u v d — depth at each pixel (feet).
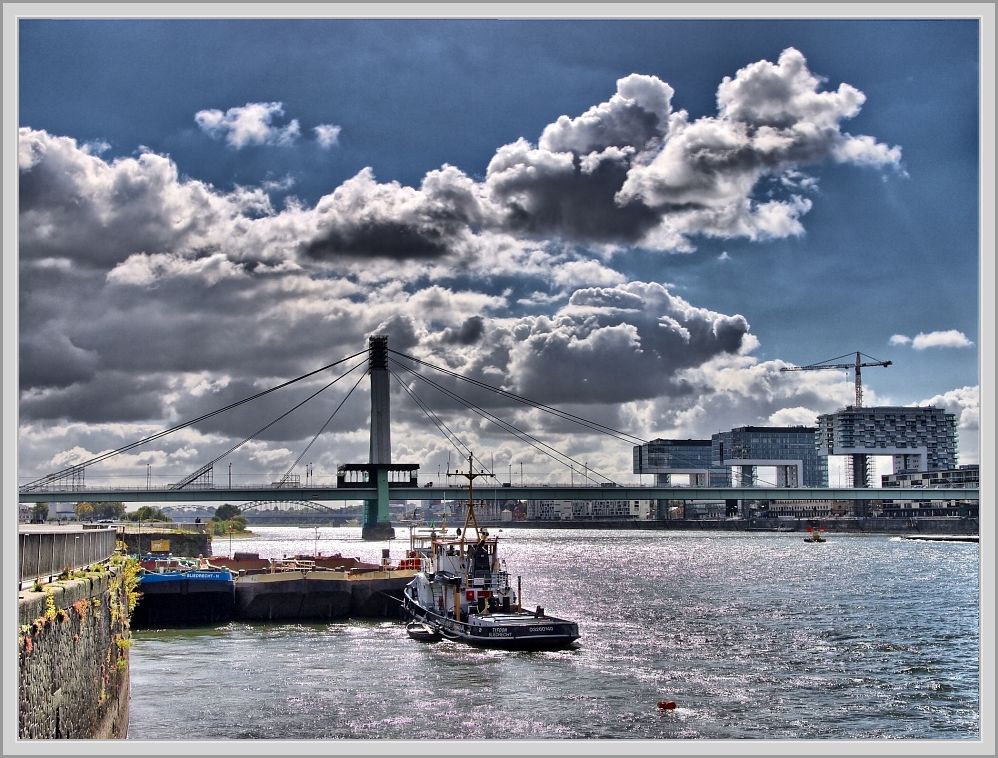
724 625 305.12
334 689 197.36
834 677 213.25
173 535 471.21
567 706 183.42
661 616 332.39
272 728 165.99
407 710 179.42
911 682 208.64
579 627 298.35
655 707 183.62
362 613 319.88
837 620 320.50
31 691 89.81
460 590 274.57
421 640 265.13
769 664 229.04
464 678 208.74
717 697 192.34
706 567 633.61
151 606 297.74
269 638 271.69
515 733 164.45
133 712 177.27
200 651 246.68
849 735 166.20
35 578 103.81
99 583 124.57
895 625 306.35
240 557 424.05
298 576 315.58
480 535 279.08
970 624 309.22
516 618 265.75
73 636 106.32
